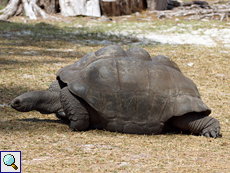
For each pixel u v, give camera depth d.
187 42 28.50
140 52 10.30
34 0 38.16
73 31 32.06
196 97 9.88
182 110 9.37
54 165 6.86
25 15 37.62
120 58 9.88
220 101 14.43
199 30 32.59
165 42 28.58
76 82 9.38
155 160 7.42
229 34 30.67
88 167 6.84
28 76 16.56
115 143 8.58
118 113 9.30
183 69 20.17
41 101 9.73
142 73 9.55
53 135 9.02
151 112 9.38
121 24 35.78
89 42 28.03
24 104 9.43
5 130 9.19
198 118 9.75
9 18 36.59
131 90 9.28
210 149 8.50
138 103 9.30
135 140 8.95
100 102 9.21
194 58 22.89
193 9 40.78
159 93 9.43
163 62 10.47
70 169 6.70
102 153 7.75
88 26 34.53
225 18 38.03
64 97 9.41
